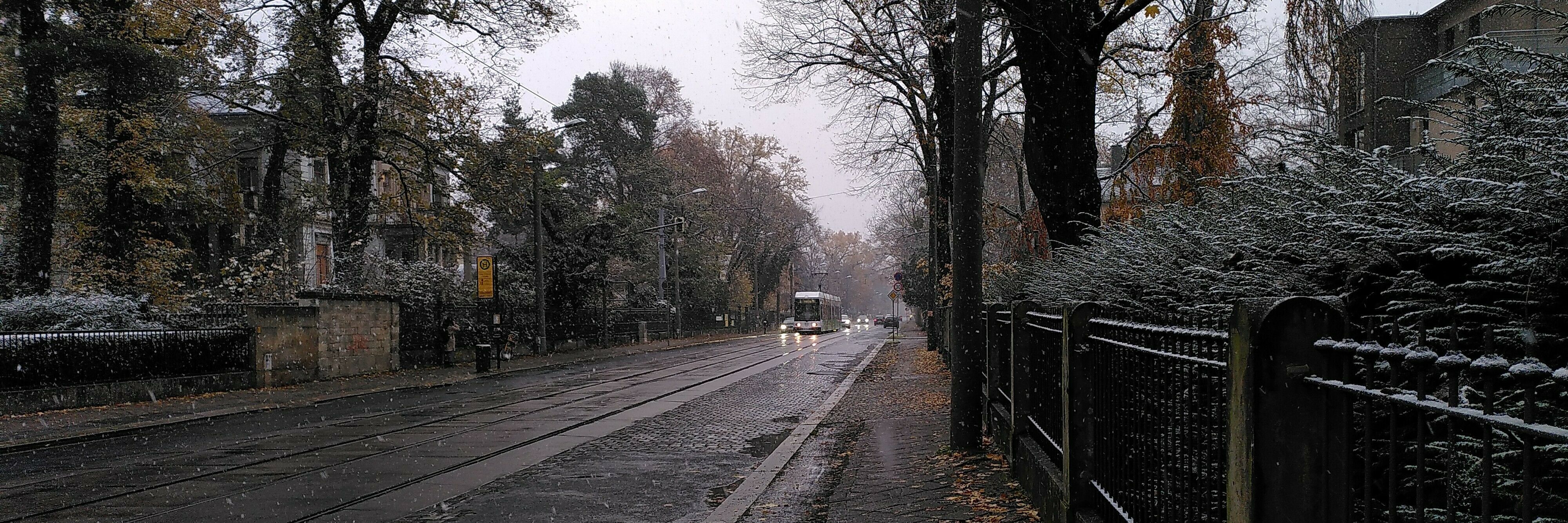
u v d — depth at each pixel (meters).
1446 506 2.59
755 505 7.33
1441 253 3.09
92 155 23.48
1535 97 3.24
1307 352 2.62
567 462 9.73
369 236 29.11
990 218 21.83
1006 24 14.82
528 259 38.12
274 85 25.53
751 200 63.62
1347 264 3.71
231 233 36.53
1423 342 2.09
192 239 35.31
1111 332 4.82
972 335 9.21
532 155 28.72
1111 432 4.86
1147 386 4.14
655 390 19.08
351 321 24.25
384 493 8.02
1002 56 20.62
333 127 26.66
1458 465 2.77
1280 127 6.20
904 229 53.75
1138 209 11.28
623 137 57.12
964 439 9.17
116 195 23.73
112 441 12.17
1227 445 2.89
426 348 28.89
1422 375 2.09
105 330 17.22
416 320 28.38
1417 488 2.08
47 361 15.78
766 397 17.09
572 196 51.44
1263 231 4.50
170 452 10.87
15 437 12.08
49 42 19.52
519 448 10.75
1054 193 11.25
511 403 16.64
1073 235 11.18
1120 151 26.83
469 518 7.07
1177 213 6.34
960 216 9.31
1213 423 3.47
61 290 21.38
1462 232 3.28
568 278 38.19
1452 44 16.67
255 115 30.25
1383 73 16.22
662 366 28.59
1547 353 2.83
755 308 77.38
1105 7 13.38
